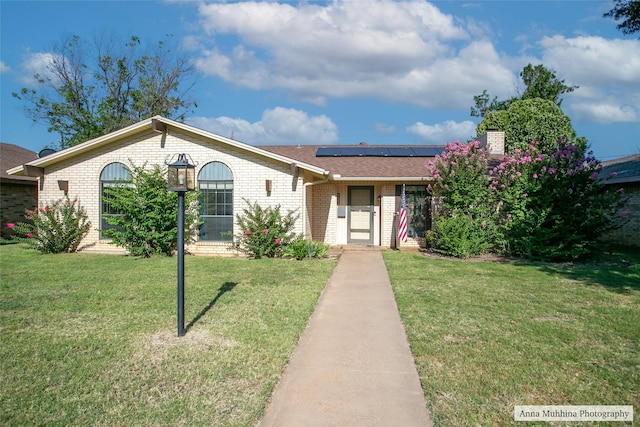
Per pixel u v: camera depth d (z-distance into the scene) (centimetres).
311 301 706
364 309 674
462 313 637
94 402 372
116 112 2966
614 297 734
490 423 340
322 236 1570
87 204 1311
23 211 1748
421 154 1739
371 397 384
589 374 425
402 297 736
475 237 1236
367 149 1844
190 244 1282
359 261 1175
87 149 1290
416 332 552
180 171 531
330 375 430
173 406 366
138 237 1214
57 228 1266
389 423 341
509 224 1241
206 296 736
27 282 845
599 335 536
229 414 354
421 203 1525
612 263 1124
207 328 564
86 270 983
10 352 479
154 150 1285
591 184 1200
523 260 1184
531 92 3738
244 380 416
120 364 450
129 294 747
